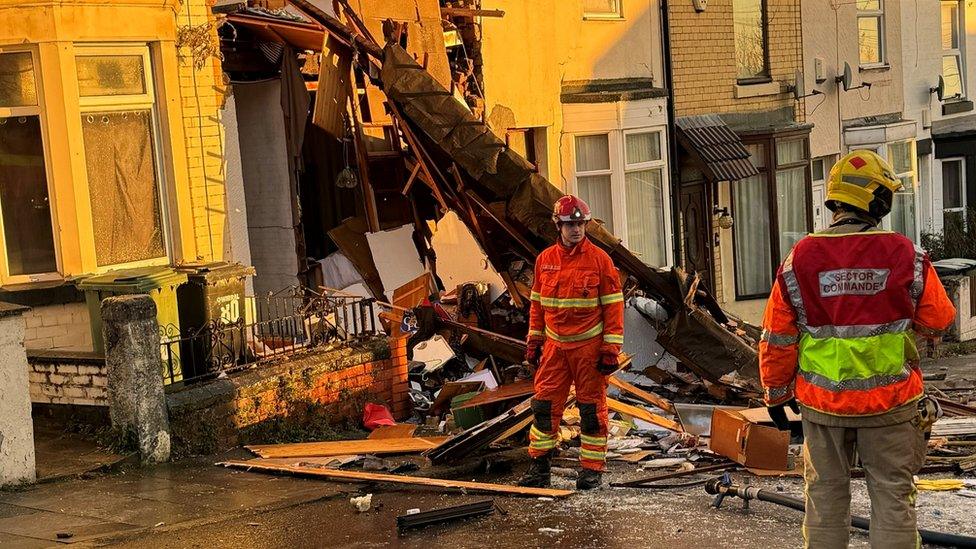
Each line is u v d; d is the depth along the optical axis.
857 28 24.66
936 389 13.97
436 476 9.63
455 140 13.16
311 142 15.49
